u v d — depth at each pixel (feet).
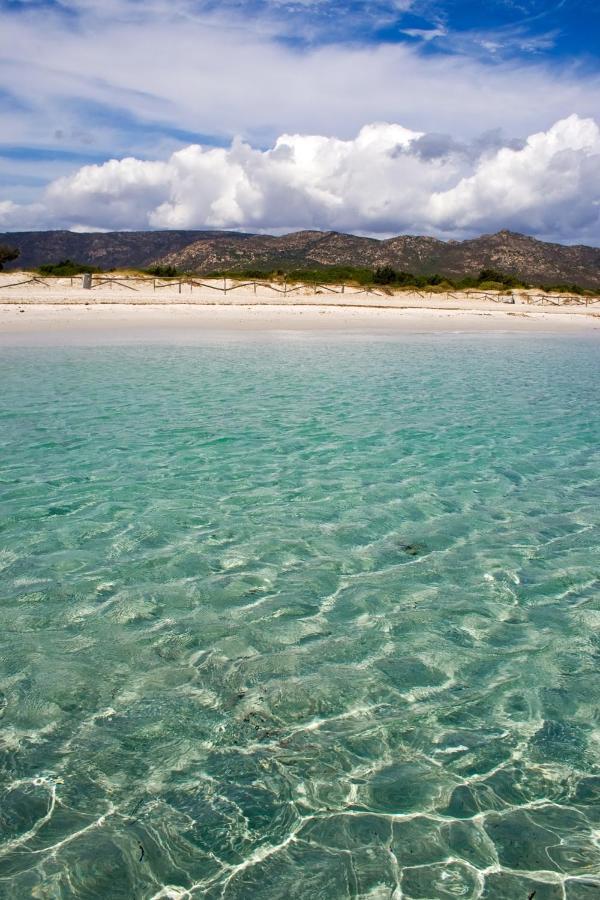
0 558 22.29
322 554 23.24
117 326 102.53
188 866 10.91
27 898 10.24
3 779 12.67
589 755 13.65
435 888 10.61
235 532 24.98
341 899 10.41
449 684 15.99
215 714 14.70
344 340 95.91
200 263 580.30
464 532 25.39
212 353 76.74
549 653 17.38
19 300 124.36
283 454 35.40
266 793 12.46
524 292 199.52
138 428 40.40
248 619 18.81
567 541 24.64
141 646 17.34
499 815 12.05
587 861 11.14
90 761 13.19
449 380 62.69
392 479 31.60
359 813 12.04
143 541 23.97
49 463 32.94
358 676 16.24
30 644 17.34
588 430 42.63
